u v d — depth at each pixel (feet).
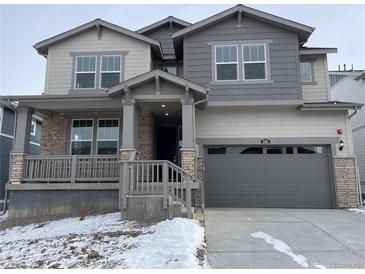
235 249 15.53
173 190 22.93
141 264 13.16
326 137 33.50
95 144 35.06
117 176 28.94
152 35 43.68
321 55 37.99
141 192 22.70
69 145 35.14
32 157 29.17
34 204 27.89
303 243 16.60
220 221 22.15
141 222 21.27
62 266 13.61
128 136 27.86
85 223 22.58
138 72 36.52
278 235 18.17
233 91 33.96
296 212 27.91
